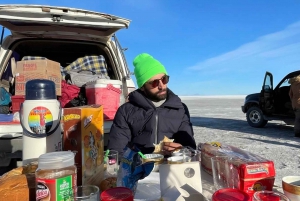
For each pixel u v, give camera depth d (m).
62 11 2.70
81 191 0.86
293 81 6.89
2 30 3.07
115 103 2.78
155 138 1.92
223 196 0.77
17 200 0.80
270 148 5.55
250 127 9.00
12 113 2.69
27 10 2.59
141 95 1.97
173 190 0.93
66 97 3.06
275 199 0.76
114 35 3.48
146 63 1.90
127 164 1.09
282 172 3.87
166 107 1.98
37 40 3.39
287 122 7.90
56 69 3.05
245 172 0.95
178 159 1.12
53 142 0.99
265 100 8.40
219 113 15.93
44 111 0.97
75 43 3.56
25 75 2.87
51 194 0.75
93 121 1.05
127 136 1.96
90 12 2.78
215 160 1.08
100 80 2.75
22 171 0.93
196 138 6.91
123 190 0.85
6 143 2.25
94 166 1.04
